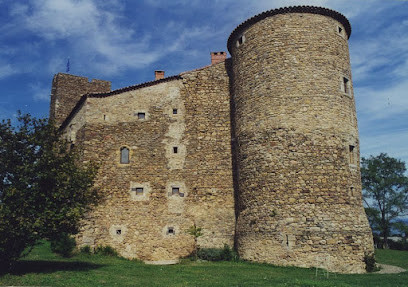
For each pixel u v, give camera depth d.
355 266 15.11
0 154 12.22
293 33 17.98
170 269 14.91
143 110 20.78
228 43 20.95
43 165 12.34
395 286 11.30
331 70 17.73
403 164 35.09
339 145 16.81
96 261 16.20
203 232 19.23
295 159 16.45
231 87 21.27
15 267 13.14
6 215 11.30
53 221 11.88
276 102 17.30
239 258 17.42
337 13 18.61
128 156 20.20
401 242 33.06
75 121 22.03
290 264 15.24
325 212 15.70
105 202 19.45
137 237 19.09
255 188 17.16
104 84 32.34
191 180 19.98
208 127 20.72
